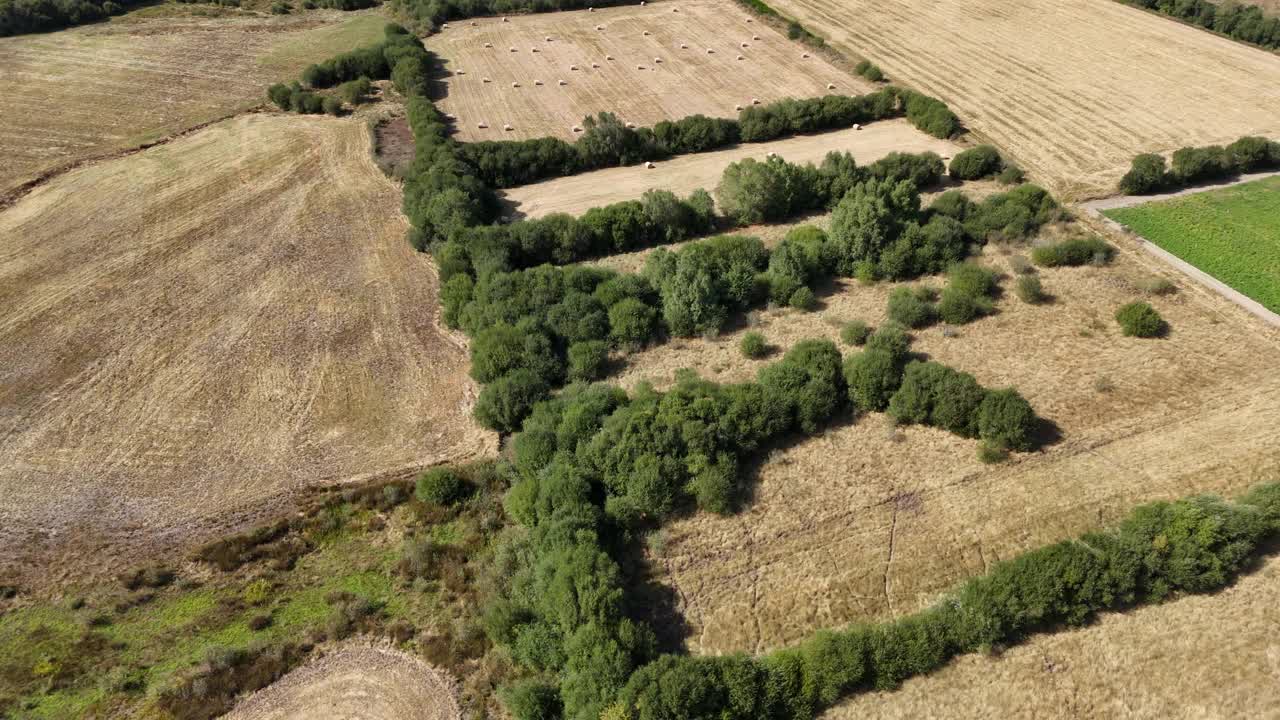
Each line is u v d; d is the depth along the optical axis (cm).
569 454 4384
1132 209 6800
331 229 7019
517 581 3869
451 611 3906
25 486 4578
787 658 3394
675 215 6575
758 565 4031
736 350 5516
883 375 4800
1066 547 3691
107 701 3528
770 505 4331
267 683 3600
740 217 6900
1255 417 4653
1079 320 5581
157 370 5450
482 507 4431
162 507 4456
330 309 6050
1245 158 7169
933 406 4697
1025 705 3347
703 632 3747
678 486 4294
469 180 6919
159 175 7806
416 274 6462
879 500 4328
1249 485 4219
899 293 5762
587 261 6519
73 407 5147
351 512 4450
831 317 5778
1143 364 5141
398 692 3556
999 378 5112
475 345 5300
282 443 4881
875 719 3331
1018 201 6575
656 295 5819
